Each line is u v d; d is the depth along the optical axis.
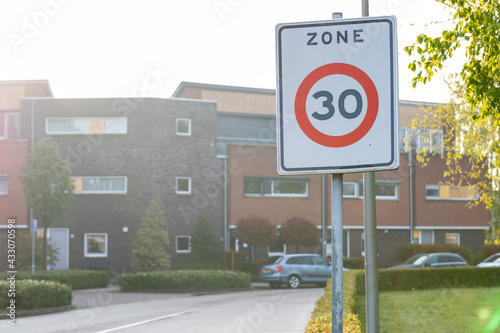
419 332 10.47
